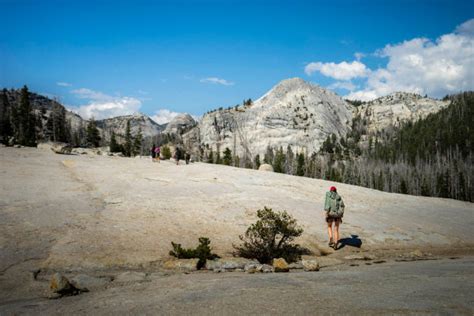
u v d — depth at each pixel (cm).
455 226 2089
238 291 738
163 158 4778
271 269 1063
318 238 1595
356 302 636
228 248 1347
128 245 1243
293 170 15150
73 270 1001
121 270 1026
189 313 596
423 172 13900
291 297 681
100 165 3195
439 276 888
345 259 1322
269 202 2145
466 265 1127
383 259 1346
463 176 11931
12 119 11738
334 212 1490
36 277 923
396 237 1738
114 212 1656
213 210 1853
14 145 4244
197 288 778
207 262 1116
